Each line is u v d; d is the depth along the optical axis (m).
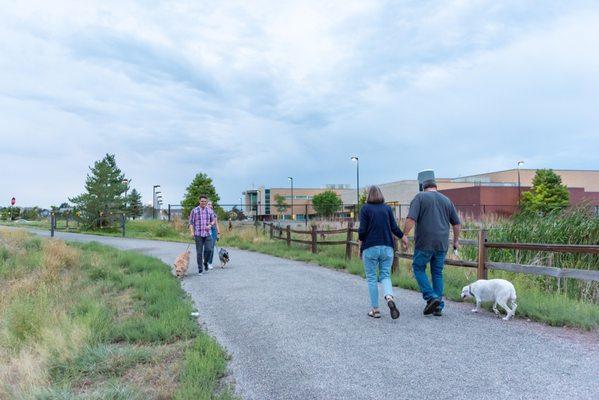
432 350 4.66
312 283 8.97
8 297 7.73
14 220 47.75
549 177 53.00
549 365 4.18
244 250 17.64
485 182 77.69
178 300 7.15
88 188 29.16
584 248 6.00
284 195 108.19
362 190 85.94
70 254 12.05
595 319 5.64
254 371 4.21
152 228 28.36
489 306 6.69
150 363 4.54
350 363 4.31
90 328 5.45
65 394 3.67
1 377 4.23
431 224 6.14
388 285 5.93
